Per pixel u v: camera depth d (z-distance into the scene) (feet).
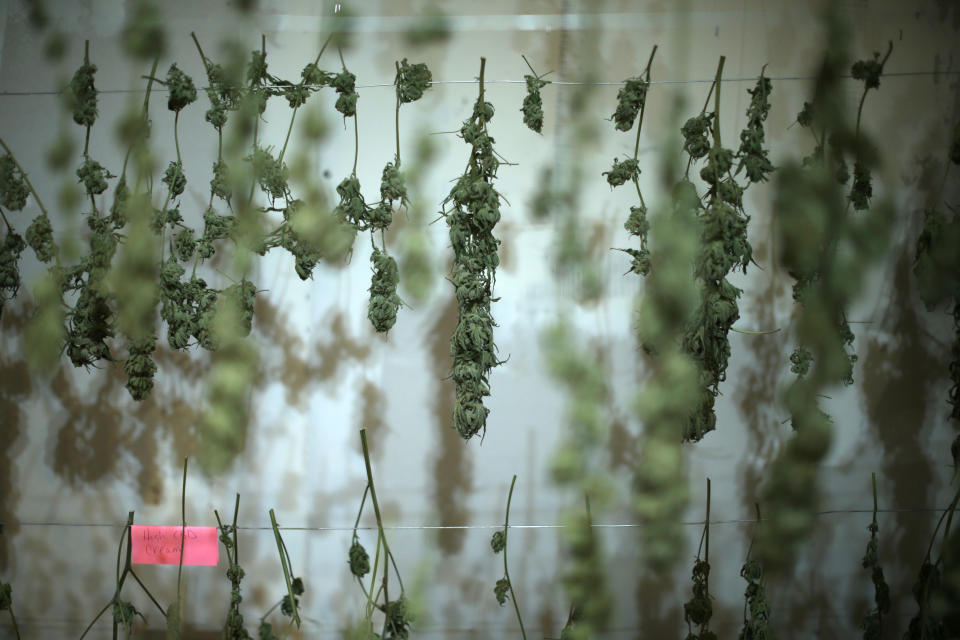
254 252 4.98
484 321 4.50
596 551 5.26
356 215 4.76
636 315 5.27
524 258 5.32
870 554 5.07
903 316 5.34
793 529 5.13
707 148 4.59
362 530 5.40
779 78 5.17
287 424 5.42
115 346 5.43
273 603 5.42
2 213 5.11
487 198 4.51
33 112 5.34
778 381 5.33
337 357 5.40
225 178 4.81
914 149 5.22
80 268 4.89
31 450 5.49
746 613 5.28
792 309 5.31
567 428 5.31
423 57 5.32
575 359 5.28
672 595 5.33
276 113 5.33
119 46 5.32
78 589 5.49
